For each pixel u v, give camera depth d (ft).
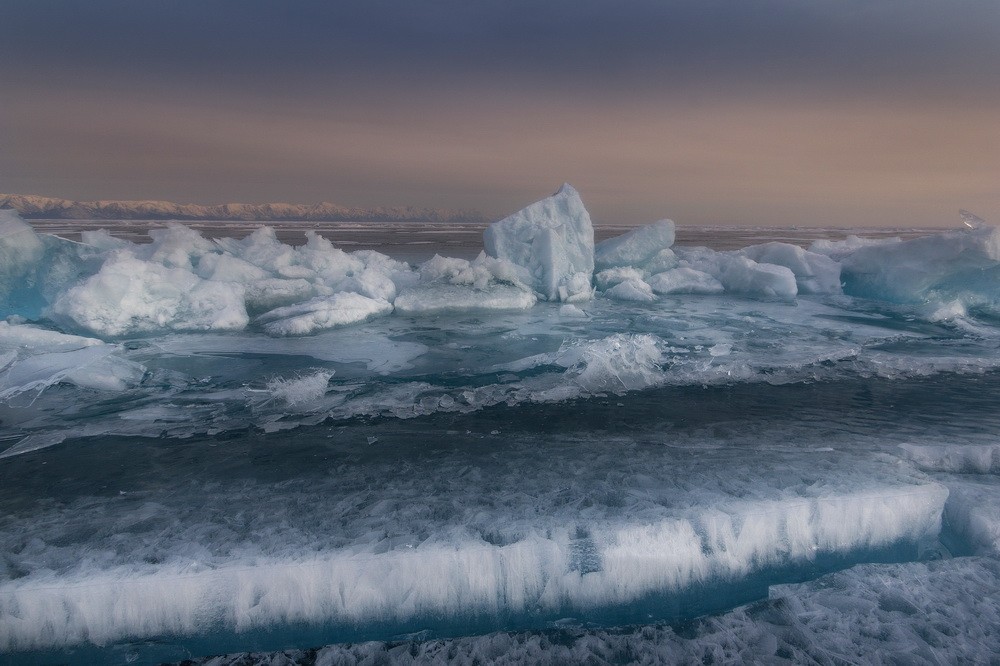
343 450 17.13
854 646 10.16
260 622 10.91
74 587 10.59
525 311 38.78
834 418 19.76
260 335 31.37
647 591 11.84
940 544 13.69
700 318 36.96
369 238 162.61
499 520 12.76
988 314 38.60
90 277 30.63
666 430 18.65
